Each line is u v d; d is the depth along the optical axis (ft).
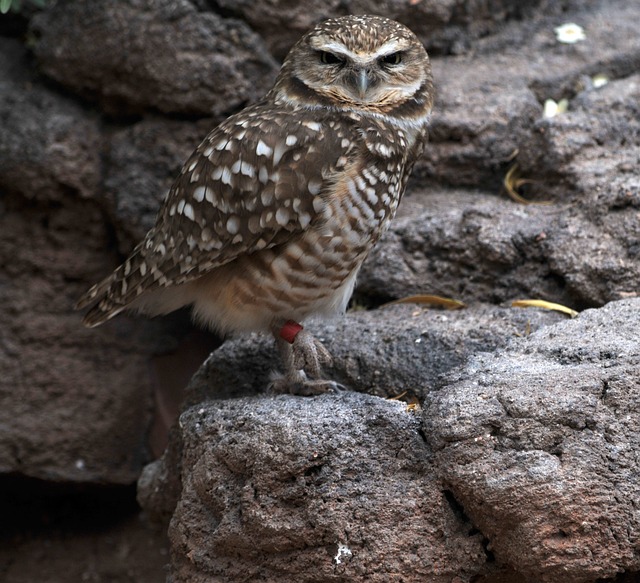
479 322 26.71
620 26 38.42
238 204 23.12
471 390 20.86
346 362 25.63
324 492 20.49
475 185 34.19
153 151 35.12
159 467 27.84
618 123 32.19
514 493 19.48
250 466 21.21
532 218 29.50
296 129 23.25
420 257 29.86
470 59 37.78
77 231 36.68
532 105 34.63
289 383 24.27
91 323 25.63
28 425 36.55
